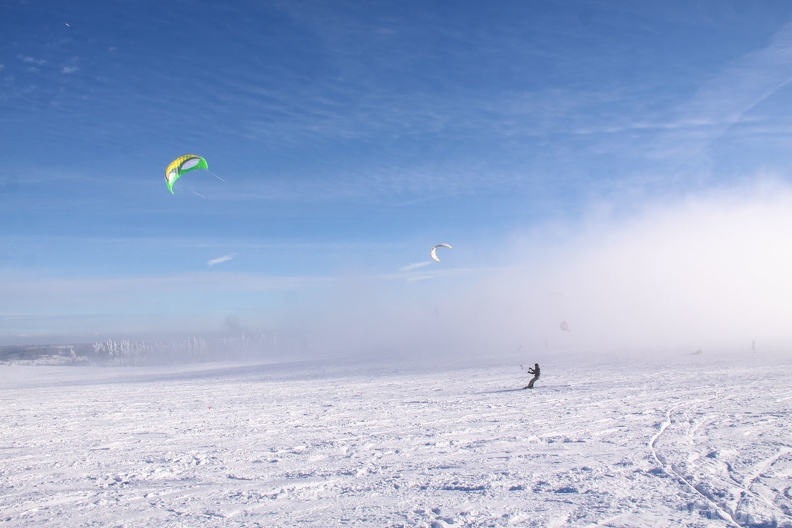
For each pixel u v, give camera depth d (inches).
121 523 242.4
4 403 947.3
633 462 320.5
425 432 464.1
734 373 900.0
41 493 300.4
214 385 1285.7
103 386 1472.7
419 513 239.1
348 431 487.8
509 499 255.0
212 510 257.1
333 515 241.9
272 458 377.4
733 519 219.8
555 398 668.7
